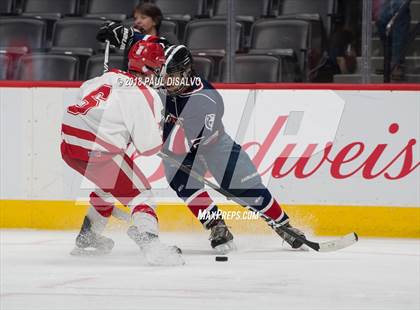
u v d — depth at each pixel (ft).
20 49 63.16
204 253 41.75
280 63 56.59
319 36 61.21
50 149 50.88
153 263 37.22
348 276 34.81
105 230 49.11
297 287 31.96
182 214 49.47
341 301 29.09
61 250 42.11
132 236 37.68
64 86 50.70
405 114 48.85
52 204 51.01
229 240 42.11
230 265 37.63
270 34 61.11
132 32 41.16
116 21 66.44
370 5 51.06
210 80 57.31
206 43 61.11
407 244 45.91
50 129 50.85
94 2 69.15
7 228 51.57
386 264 38.34
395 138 49.03
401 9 54.19
